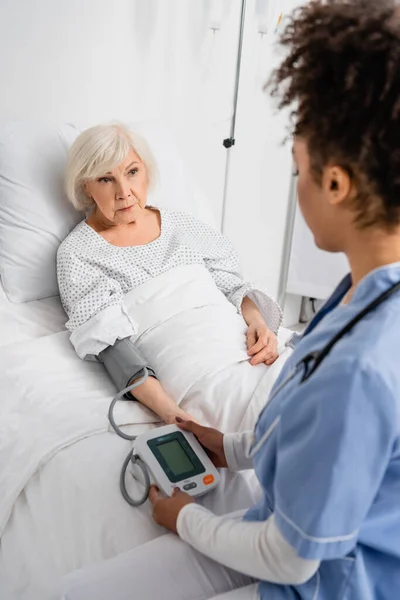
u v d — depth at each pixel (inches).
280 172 99.6
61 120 76.3
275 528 27.1
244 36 86.4
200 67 84.4
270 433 29.5
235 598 31.8
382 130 23.0
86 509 41.4
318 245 28.6
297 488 25.2
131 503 40.7
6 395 52.1
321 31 24.2
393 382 23.8
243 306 66.2
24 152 66.8
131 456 43.2
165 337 56.4
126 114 81.0
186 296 59.7
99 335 54.7
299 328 113.7
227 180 94.8
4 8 67.1
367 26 23.3
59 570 39.9
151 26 77.7
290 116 27.0
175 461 41.2
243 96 90.7
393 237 25.9
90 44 74.4
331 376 24.3
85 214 69.2
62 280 60.8
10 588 42.1
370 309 25.8
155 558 34.5
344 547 25.4
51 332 63.3
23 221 65.2
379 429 23.8
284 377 31.2
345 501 24.5
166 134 79.0
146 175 66.5
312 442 24.6
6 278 65.0
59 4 70.3
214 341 55.6
